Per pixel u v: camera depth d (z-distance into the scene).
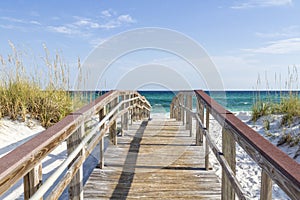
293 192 1.09
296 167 1.19
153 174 3.54
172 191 3.02
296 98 7.12
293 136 5.41
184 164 3.94
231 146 2.21
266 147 1.46
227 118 2.23
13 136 4.98
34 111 6.06
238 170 4.30
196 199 2.83
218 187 3.13
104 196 2.90
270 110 7.66
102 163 3.77
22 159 1.28
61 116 6.04
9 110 5.66
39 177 1.59
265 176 1.43
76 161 2.21
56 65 6.50
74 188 2.46
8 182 1.15
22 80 6.27
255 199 3.23
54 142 1.71
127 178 3.40
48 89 6.50
